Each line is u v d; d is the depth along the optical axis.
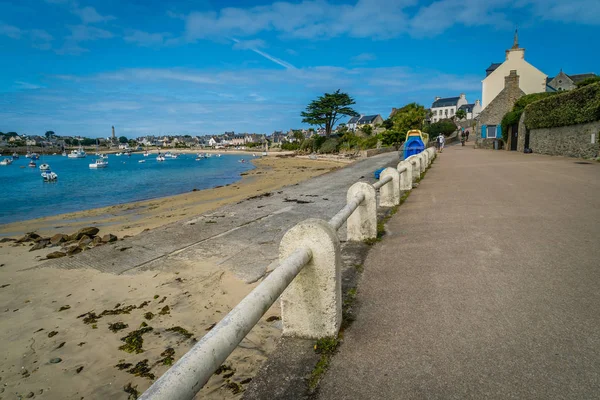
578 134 15.99
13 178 43.31
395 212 7.64
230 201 17.92
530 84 40.44
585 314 2.95
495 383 2.20
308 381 2.32
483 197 8.39
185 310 5.25
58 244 10.38
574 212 6.32
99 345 4.56
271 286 2.13
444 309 3.18
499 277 3.78
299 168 43.25
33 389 3.83
